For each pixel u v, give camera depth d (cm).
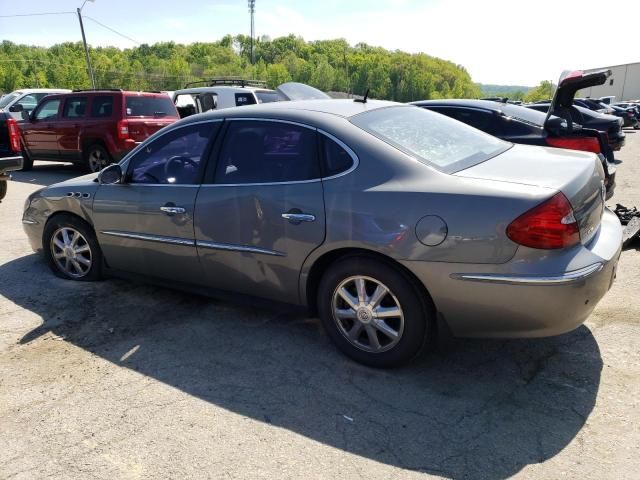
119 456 242
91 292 435
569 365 309
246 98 1231
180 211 364
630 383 288
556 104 594
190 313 396
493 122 635
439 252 271
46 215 456
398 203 281
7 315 394
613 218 330
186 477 228
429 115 374
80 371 317
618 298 395
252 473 229
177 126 382
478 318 275
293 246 318
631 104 3800
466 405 275
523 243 255
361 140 307
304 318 385
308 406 278
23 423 268
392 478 225
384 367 310
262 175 333
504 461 233
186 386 299
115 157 1001
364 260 296
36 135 1108
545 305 257
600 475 222
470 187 271
